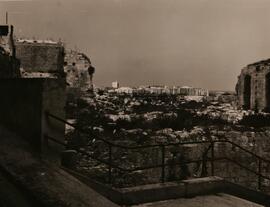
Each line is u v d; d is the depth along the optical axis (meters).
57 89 7.74
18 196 5.58
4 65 21.00
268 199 10.52
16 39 44.12
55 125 7.64
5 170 6.11
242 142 23.78
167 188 8.84
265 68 36.81
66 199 5.85
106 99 48.72
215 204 8.57
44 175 6.32
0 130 7.43
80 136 19.47
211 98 56.50
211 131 25.34
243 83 40.38
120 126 26.27
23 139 7.40
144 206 8.20
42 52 44.66
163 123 27.97
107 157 18.45
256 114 32.03
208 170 20.92
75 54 47.56
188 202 8.66
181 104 48.44
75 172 7.71
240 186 10.12
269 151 24.25
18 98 7.58
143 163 19.06
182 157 20.30
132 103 45.97
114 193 8.10
